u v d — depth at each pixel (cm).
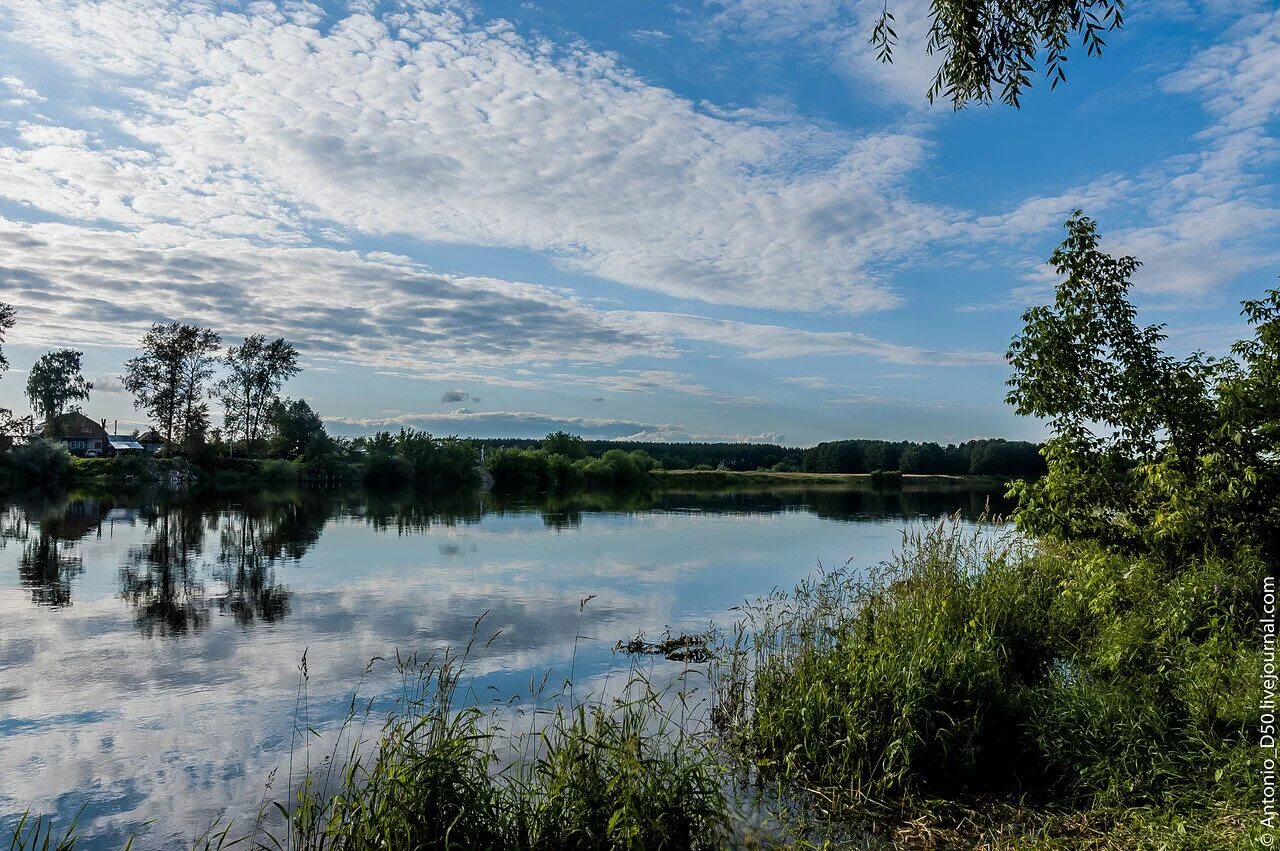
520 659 1013
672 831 478
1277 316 786
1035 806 567
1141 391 799
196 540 2316
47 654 1055
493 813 466
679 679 904
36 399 8406
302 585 1577
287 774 673
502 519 3119
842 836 529
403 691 882
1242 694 601
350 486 5916
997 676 690
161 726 789
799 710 663
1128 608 798
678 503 4381
